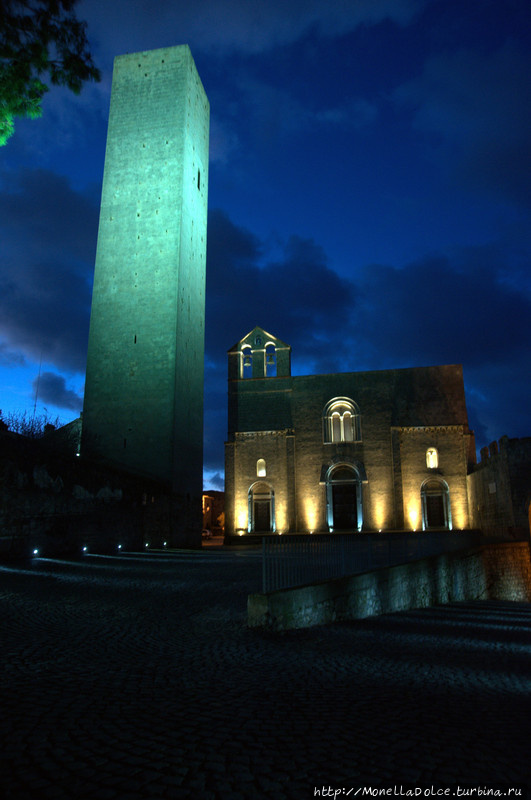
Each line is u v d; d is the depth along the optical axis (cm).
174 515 3922
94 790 399
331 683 740
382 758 479
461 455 4709
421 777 443
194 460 4441
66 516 2564
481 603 2409
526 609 2231
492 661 983
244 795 401
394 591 1788
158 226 4369
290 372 5138
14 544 2178
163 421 4012
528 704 676
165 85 4653
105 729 516
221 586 1622
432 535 2327
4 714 536
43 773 421
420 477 4712
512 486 3412
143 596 1412
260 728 541
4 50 1196
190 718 560
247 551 3516
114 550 3028
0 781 405
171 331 4156
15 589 1418
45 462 2428
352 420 4947
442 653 1035
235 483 4894
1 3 1145
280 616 1129
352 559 1600
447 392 4884
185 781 419
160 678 709
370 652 991
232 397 5109
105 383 4172
